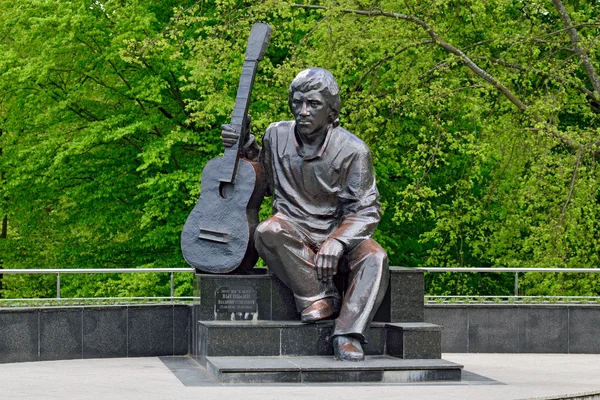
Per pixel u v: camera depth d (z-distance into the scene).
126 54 22.41
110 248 25.91
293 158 13.12
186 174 23.78
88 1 24.81
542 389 11.36
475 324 16.11
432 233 23.25
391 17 21.62
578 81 21.58
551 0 22.28
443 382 11.77
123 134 23.75
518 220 21.94
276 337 12.59
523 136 21.39
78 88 25.14
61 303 14.75
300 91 12.86
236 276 13.16
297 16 24.12
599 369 13.81
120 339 14.75
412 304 13.09
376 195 13.07
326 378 11.62
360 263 12.55
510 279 26.55
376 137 23.12
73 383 11.70
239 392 10.76
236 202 13.34
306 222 13.02
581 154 20.33
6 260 29.84
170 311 15.05
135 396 10.53
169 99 25.75
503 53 21.66
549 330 16.14
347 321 12.26
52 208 27.86
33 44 25.83
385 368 11.73
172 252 25.22
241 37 22.08
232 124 13.41
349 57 21.92
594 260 21.67
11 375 12.54
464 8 22.17
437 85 20.98
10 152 26.92
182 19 22.16
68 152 24.00
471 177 22.47
